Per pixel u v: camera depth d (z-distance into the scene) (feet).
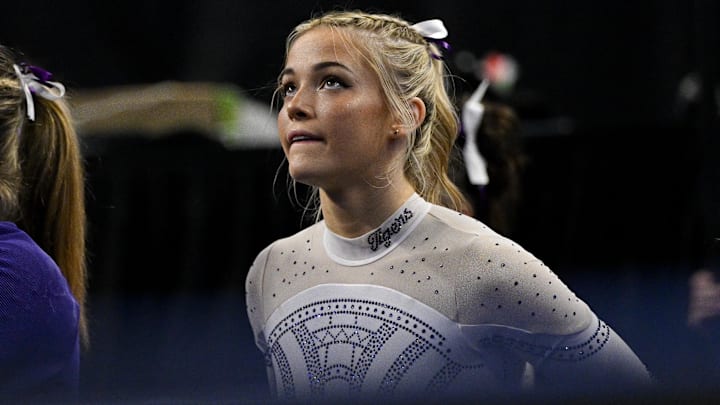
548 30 77.56
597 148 46.85
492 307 22.56
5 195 24.77
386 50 23.76
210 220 49.73
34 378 22.56
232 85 76.07
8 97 25.29
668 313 45.19
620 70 78.33
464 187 35.37
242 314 49.06
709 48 51.70
